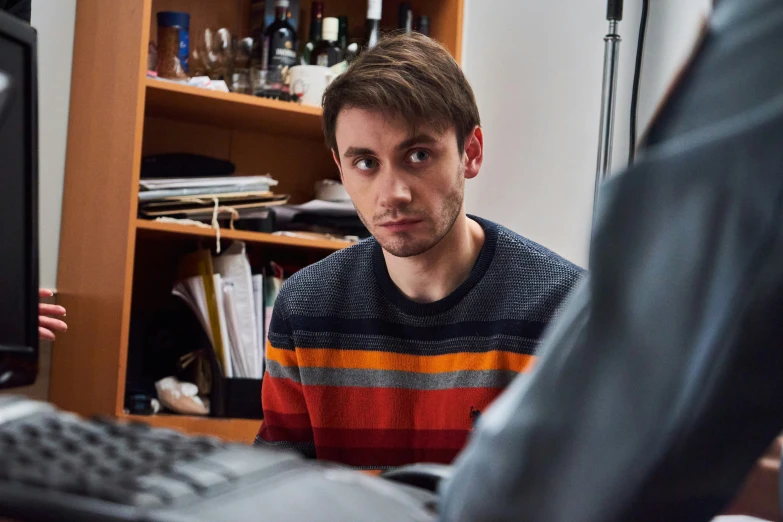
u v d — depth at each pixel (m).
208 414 2.17
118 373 2.01
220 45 2.33
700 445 0.39
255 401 2.17
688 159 0.39
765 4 0.38
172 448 0.54
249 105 2.25
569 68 2.44
